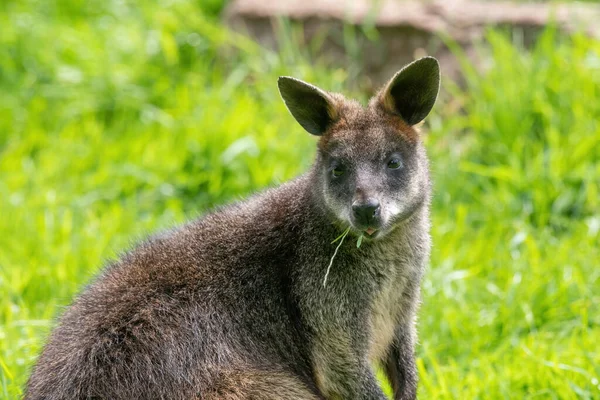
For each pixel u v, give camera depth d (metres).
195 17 17.09
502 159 14.25
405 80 9.43
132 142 15.12
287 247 9.40
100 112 16.11
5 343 10.66
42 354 8.98
